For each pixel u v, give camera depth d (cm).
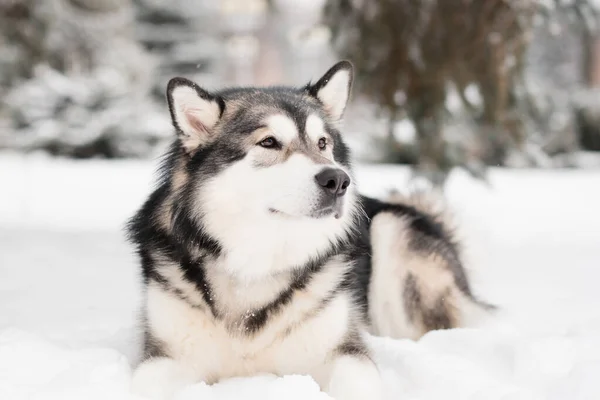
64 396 278
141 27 3070
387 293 438
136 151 2269
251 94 372
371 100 819
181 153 356
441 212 511
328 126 378
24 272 638
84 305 501
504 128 829
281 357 329
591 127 2181
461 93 793
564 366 325
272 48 4306
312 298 330
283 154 340
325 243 340
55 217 1080
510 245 834
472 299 459
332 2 797
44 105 2233
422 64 784
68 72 2438
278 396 277
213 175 339
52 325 431
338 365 313
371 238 442
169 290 331
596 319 420
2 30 1512
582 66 2350
